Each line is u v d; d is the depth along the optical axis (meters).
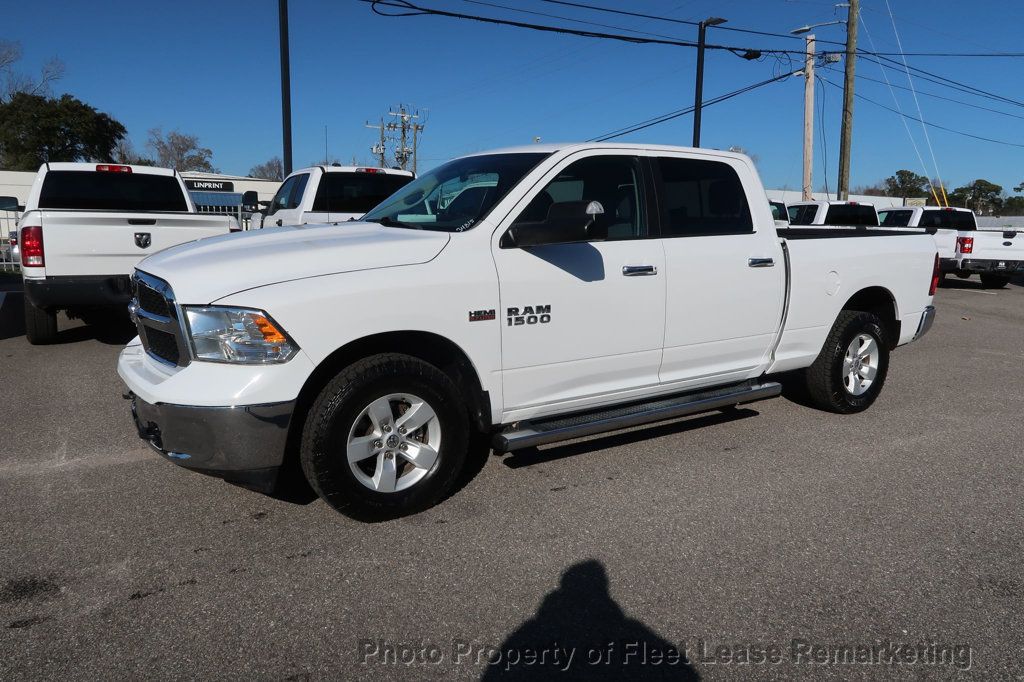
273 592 3.28
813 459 5.02
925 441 5.45
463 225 4.17
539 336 4.25
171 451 3.59
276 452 3.55
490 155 4.86
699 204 4.98
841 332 5.77
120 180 9.26
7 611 3.11
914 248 6.21
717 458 5.00
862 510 4.20
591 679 2.74
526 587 3.34
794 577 3.46
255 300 3.48
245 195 11.75
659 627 3.06
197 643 2.91
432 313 3.87
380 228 4.41
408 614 3.13
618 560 3.59
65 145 49.31
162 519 3.99
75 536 3.78
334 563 3.53
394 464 3.89
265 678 2.71
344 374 3.70
